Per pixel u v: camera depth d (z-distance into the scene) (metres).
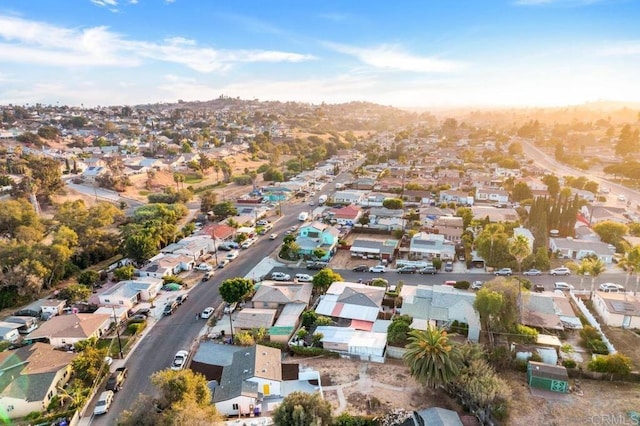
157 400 43.66
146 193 165.00
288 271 88.69
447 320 63.06
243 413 47.66
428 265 87.69
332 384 52.41
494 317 59.03
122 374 54.50
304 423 40.28
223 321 68.94
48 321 66.44
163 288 81.25
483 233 92.00
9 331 64.31
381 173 190.62
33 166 152.25
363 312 66.88
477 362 49.28
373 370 55.47
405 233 108.44
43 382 51.16
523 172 191.00
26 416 48.47
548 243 98.31
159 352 60.81
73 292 75.25
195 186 182.25
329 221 122.00
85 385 52.84
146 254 91.75
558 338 60.38
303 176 185.00
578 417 45.50
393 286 79.62
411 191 152.12
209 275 85.81
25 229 97.12
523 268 85.31
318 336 60.56
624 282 80.62
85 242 95.81
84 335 62.34
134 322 68.88
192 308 73.69
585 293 75.00
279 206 137.00
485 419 44.62
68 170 179.75
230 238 108.38
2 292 76.81
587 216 122.25
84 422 47.31
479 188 153.12
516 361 54.25
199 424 39.62
